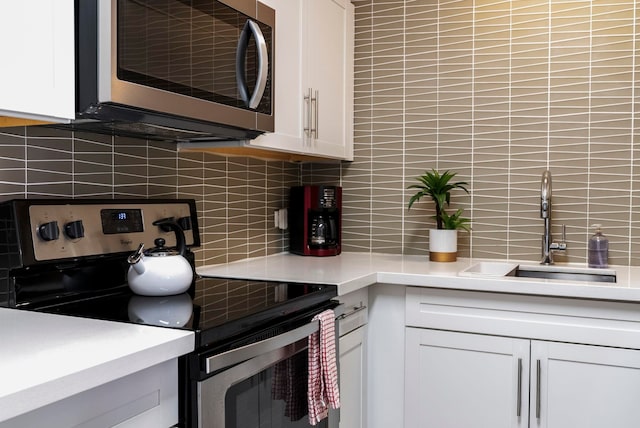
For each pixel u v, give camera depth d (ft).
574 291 6.04
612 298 5.90
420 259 8.39
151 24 4.46
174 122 4.91
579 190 7.90
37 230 4.55
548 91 8.04
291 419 4.95
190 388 3.75
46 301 4.69
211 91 5.16
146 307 4.59
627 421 6.02
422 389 6.97
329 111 8.16
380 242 9.11
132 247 5.45
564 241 7.98
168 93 4.62
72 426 2.98
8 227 4.48
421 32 8.79
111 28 4.07
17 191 4.76
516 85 8.22
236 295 5.18
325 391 5.20
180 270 5.13
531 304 6.40
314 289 5.53
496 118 8.34
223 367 3.88
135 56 4.29
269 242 8.59
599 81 7.76
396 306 7.20
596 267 7.54
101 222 5.16
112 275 5.28
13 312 4.34
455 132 8.60
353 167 9.27
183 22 4.80
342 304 5.88
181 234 5.66
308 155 8.14
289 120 6.97
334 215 8.89
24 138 4.81
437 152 8.72
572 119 7.91
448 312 6.81
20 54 3.65
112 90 4.09
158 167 6.31
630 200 7.63
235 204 7.74
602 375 6.11
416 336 6.98
